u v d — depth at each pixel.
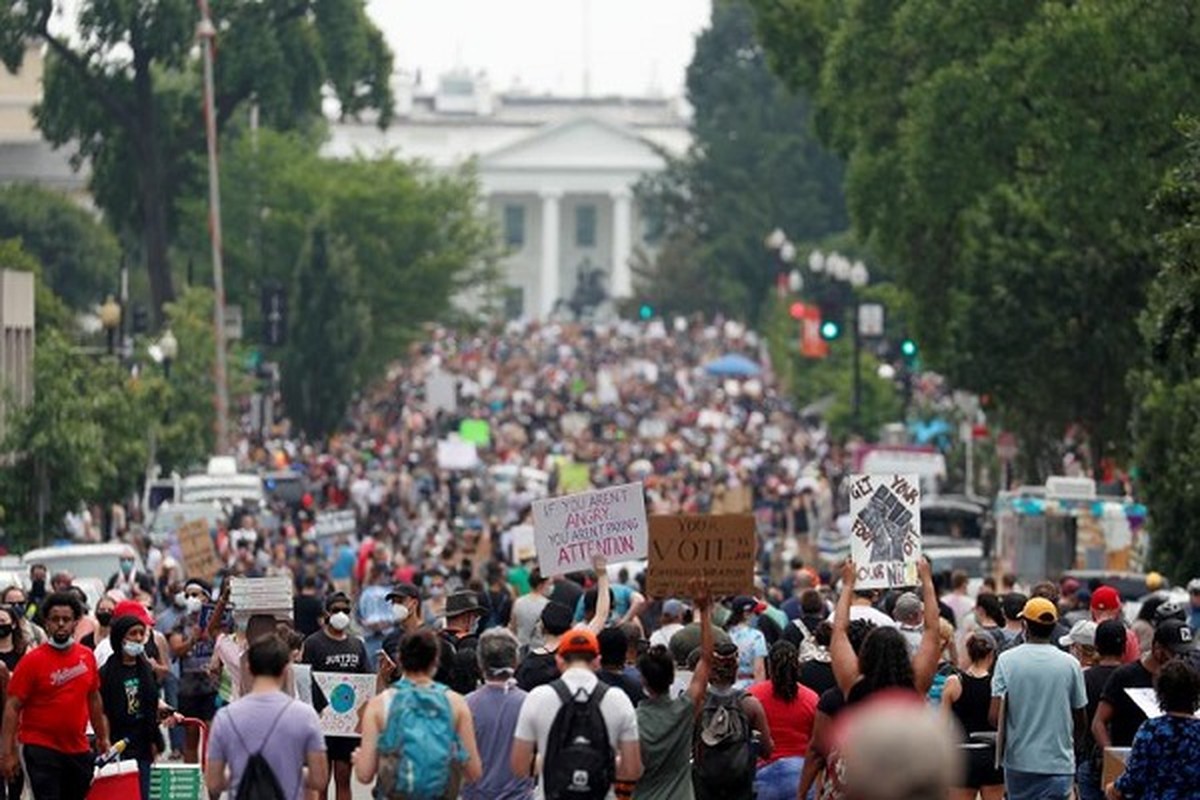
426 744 32.69
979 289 105.31
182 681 53.78
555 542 45.00
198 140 195.50
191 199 199.25
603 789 33.75
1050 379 105.75
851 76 117.44
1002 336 104.81
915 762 17.20
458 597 45.50
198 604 54.22
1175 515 82.19
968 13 102.12
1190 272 68.44
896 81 116.38
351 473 160.38
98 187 195.62
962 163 100.81
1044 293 104.00
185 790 41.16
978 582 85.19
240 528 110.81
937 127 100.50
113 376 118.38
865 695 34.16
